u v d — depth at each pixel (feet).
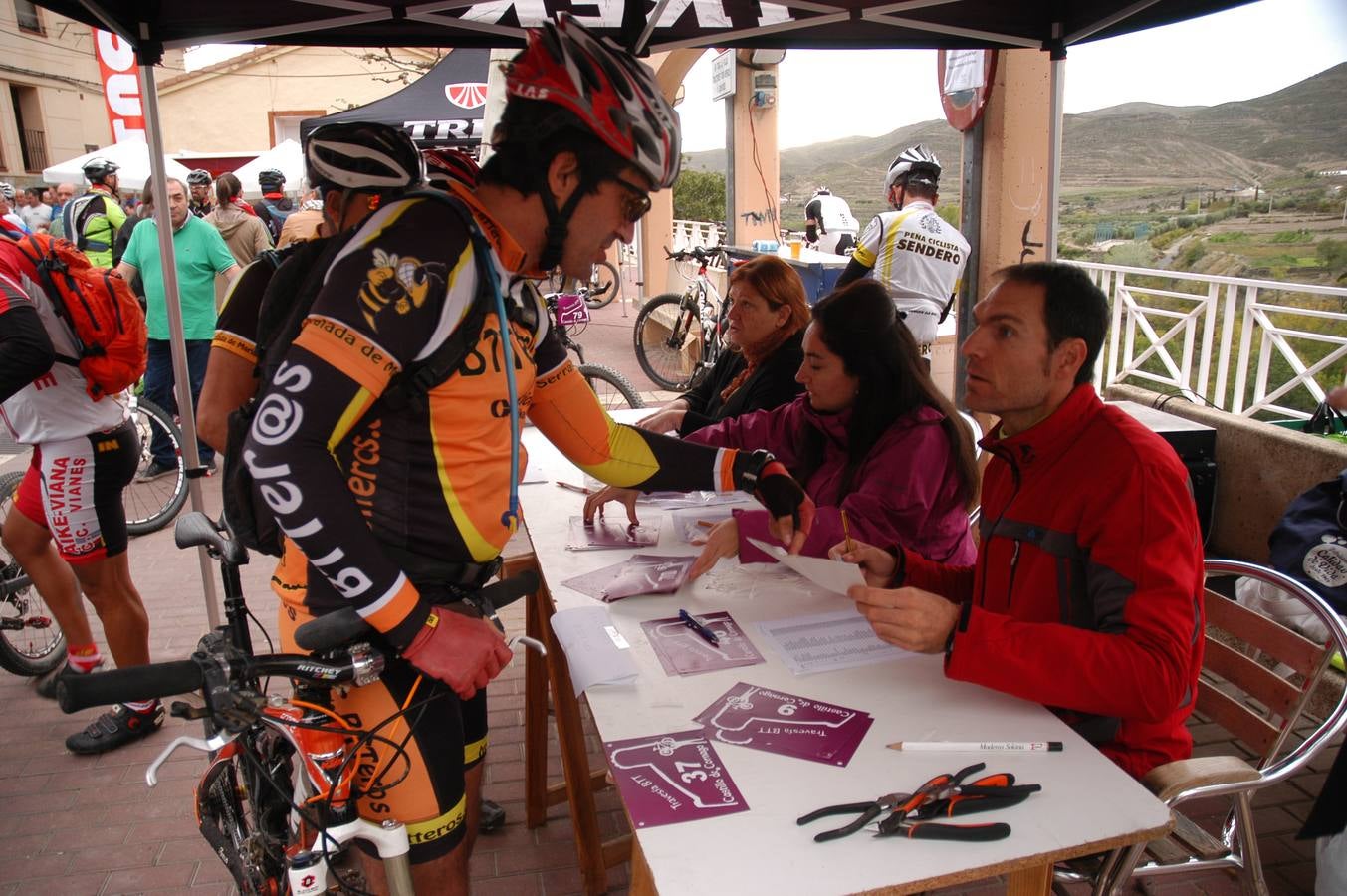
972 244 17.81
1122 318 19.54
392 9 9.27
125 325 9.26
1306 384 14.94
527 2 10.38
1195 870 6.00
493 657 4.22
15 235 8.82
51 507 9.28
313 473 3.76
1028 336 5.47
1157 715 4.67
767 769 4.33
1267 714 10.10
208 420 5.84
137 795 9.55
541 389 5.37
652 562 7.02
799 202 52.37
